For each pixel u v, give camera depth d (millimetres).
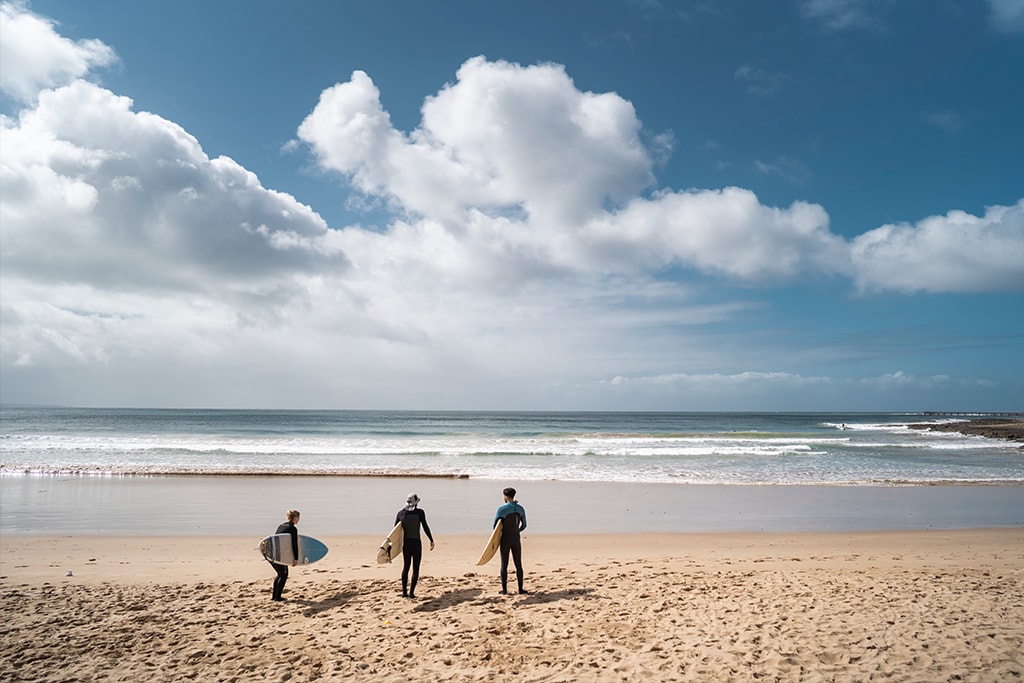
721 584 9203
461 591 9242
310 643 6980
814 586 8781
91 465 27969
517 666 6078
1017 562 11375
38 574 10508
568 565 11289
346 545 13320
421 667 6184
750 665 5648
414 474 25484
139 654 6695
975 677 5184
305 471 26297
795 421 123125
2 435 48031
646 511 18016
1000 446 42844
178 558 11969
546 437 50500
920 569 10555
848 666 5500
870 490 22500
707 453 35844
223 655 6656
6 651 6770
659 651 6191
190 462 29750
